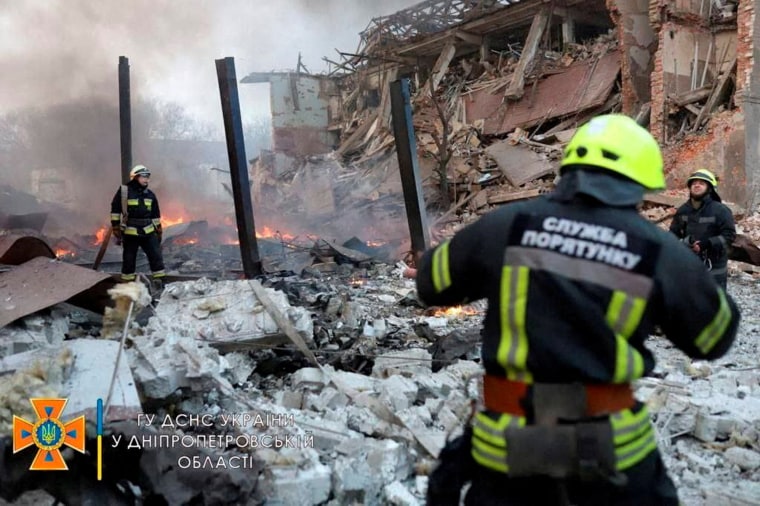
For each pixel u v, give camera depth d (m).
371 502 2.92
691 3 16.95
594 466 1.61
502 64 25.73
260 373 4.82
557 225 1.76
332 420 3.67
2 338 4.21
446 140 19.97
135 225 8.30
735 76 15.76
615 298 1.66
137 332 4.12
